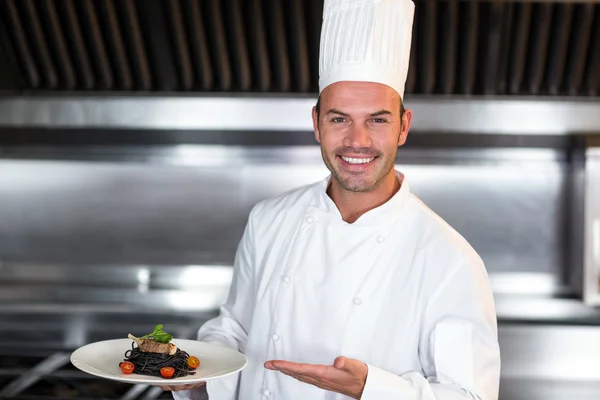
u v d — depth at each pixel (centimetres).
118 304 271
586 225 255
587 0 229
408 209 141
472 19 242
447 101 252
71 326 267
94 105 260
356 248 138
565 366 253
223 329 156
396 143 135
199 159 278
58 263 287
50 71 267
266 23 250
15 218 287
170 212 285
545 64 258
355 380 121
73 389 225
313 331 138
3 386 225
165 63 261
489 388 129
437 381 129
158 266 286
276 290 145
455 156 272
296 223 148
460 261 132
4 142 273
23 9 248
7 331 269
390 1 133
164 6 246
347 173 133
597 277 258
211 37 254
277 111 256
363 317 135
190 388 135
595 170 252
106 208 286
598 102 252
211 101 257
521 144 262
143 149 279
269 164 277
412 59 254
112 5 247
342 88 131
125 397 219
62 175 285
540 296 273
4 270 287
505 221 279
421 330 133
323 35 138
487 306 131
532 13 246
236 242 285
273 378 141
